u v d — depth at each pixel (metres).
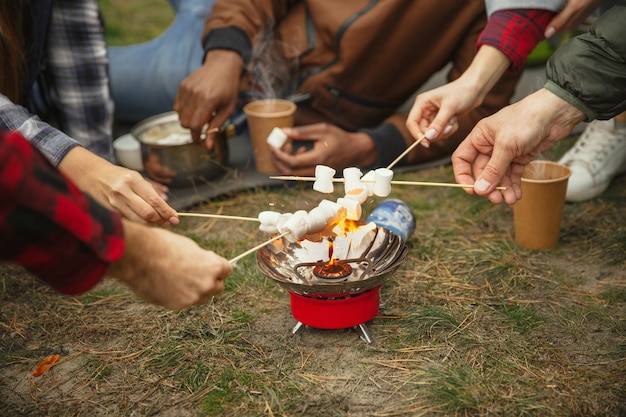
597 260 2.76
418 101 2.54
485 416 1.90
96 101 3.34
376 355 2.21
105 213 1.33
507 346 2.22
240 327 2.41
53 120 4.05
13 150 1.15
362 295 2.20
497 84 3.49
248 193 3.49
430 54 3.56
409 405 1.97
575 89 2.11
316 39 3.71
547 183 2.70
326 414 1.95
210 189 3.49
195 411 1.99
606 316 2.37
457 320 2.38
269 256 2.28
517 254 2.83
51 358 2.24
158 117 3.80
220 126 3.43
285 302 2.57
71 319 2.49
